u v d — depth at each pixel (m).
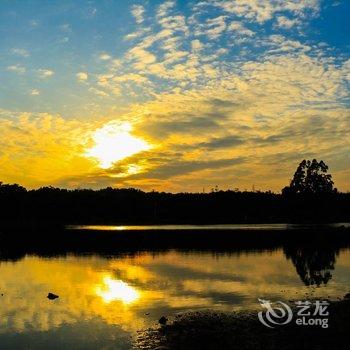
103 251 70.75
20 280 41.56
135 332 23.47
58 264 54.31
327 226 144.00
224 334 22.28
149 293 34.19
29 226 157.62
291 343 20.73
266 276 42.16
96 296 33.38
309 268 48.09
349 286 36.22
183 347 20.75
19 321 26.16
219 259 58.00
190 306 29.16
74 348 21.34
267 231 119.38
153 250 71.75
